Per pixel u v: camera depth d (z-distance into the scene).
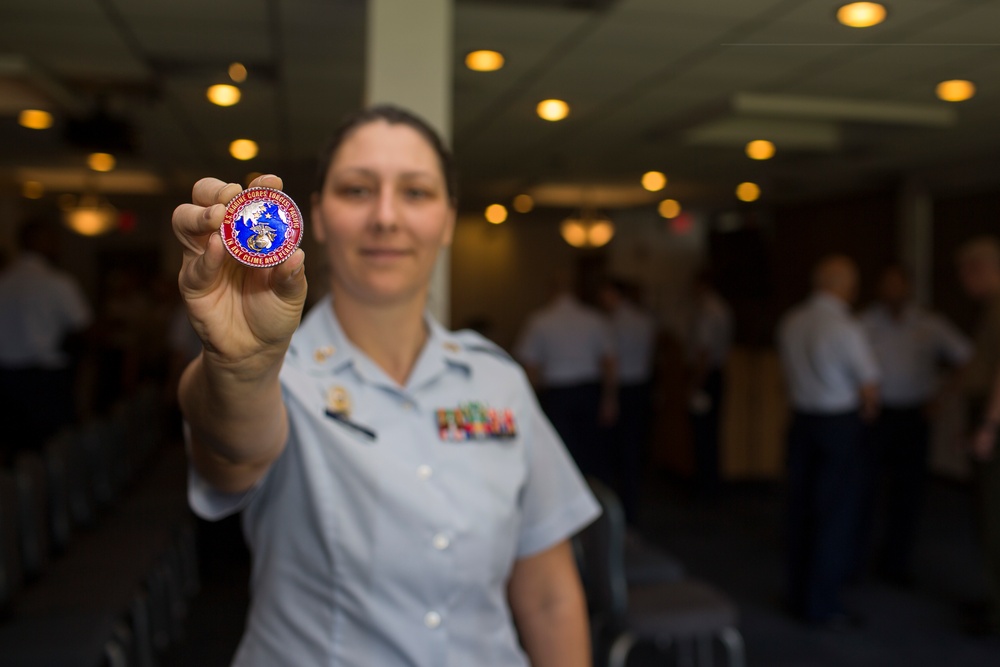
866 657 3.45
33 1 3.06
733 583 4.38
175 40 3.52
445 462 0.96
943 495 6.45
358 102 4.47
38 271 4.66
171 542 3.36
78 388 7.09
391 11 2.31
